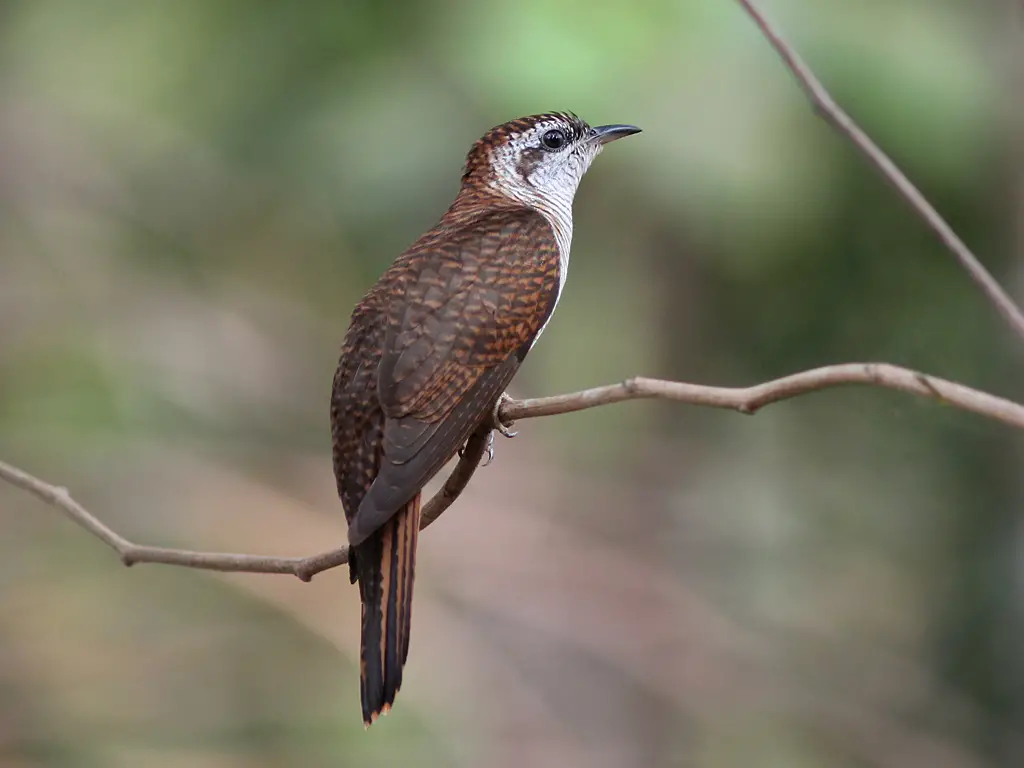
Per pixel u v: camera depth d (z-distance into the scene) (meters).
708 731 12.89
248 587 12.60
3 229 14.22
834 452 13.55
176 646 12.84
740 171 8.56
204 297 14.46
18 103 13.95
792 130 8.62
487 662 13.00
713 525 14.11
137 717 12.35
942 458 12.16
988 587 11.88
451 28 8.93
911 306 10.23
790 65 4.75
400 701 12.62
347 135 9.42
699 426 14.48
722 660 13.33
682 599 13.70
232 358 14.34
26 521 13.41
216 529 13.25
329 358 14.53
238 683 12.78
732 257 9.66
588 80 8.55
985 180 9.39
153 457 13.68
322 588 12.57
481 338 6.48
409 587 5.88
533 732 12.65
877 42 8.60
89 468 13.56
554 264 6.88
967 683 12.19
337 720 12.59
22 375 13.82
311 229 13.44
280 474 13.97
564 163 7.95
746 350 11.54
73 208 14.40
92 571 13.23
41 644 12.70
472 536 13.89
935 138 8.73
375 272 10.45
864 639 13.17
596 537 14.12
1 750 12.11
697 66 8.56
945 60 8.68
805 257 9.68
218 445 14.01
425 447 6.12
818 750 12.70
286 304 14.57
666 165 8.59
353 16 9.50
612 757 12.75
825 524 13.70
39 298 14.13
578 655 13.15
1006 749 11.87
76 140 14.14
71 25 12.79
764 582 13.87
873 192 9.09
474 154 7.92
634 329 12.02
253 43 9.87
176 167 13.84
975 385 10.52
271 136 9.88
